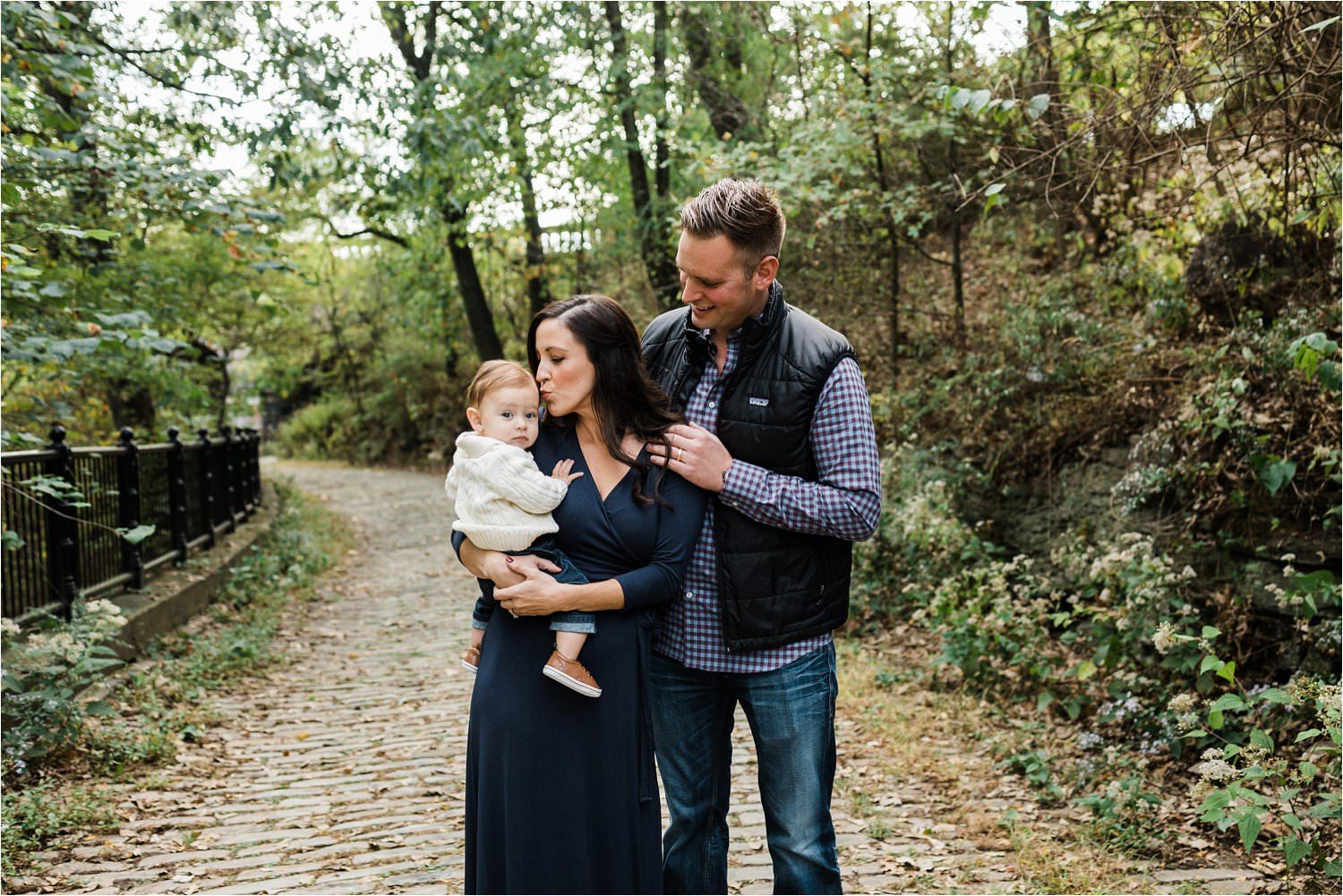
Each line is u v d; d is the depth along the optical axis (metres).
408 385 23.05
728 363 2.43
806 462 2.38
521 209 14.63
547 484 2.17
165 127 8.37
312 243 19.30
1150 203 6.92
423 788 4.38
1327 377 3.90
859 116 7.71
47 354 5.21
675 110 11.91
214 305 13.41
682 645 2.43
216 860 3.61
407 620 8.16
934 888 3.36
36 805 3.94
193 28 7.86
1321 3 4.02
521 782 2.10
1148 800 3.88
